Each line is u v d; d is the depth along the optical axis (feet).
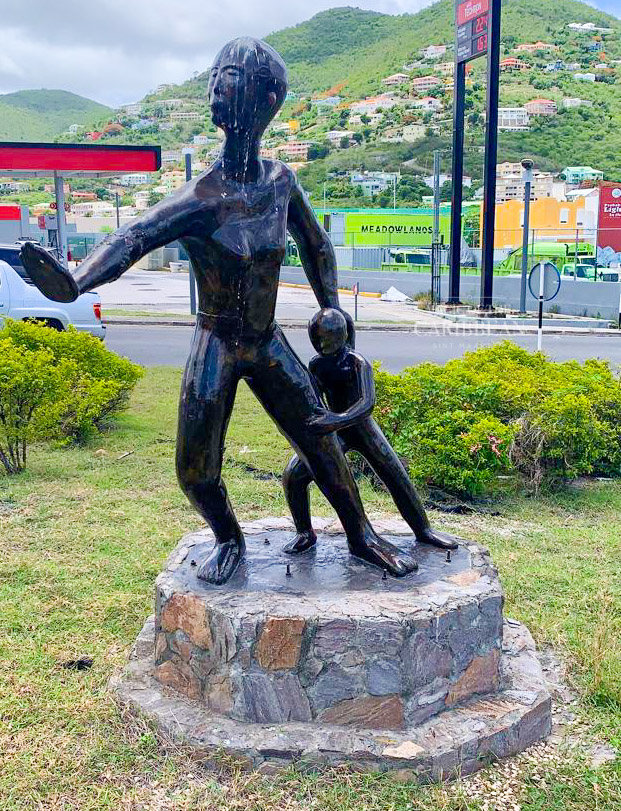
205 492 11.50
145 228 9.85
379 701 10.54
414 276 93.40
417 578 11.76
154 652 12.10
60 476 22.40
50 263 8.80
